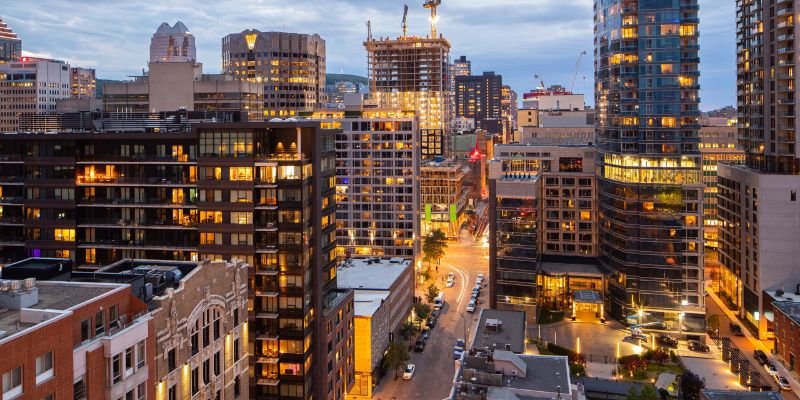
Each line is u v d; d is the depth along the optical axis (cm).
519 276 18862
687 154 18088
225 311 8175
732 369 15012
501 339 12156
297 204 11500
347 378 13638
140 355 6406
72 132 13025
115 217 12525
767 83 19050
